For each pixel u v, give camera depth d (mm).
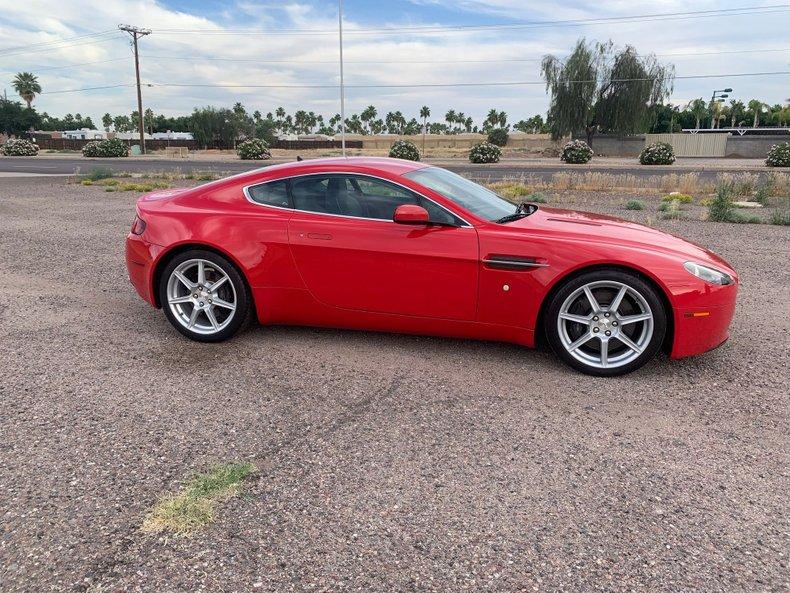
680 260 3783
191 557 2277
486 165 37469
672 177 18969
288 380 3910
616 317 3865
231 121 87688
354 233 4148
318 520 2498
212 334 4551
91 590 2107
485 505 2602
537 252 3865
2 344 4562
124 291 6152
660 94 54812
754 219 11352
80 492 2678
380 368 4102
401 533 2420
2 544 2342
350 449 3057
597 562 2260
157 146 87125
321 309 4363
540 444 3115
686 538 2396
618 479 2803
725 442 3146
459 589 2121
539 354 4352
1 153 59406
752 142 51844
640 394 3713
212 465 2900
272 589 2119
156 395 3680
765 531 2439
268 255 4309
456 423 3338
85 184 21516
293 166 4484
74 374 3996
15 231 10117
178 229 4473
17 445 3078
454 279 4012
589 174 20734
